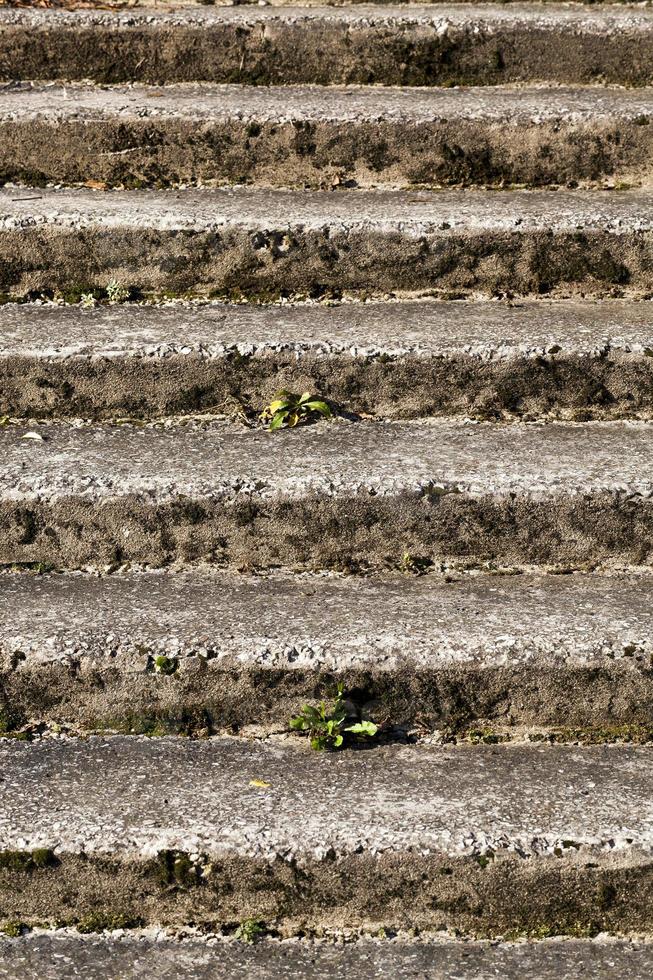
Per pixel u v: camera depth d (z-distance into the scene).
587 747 3.09
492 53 4.88
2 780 2.95
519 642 3.09
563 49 4.87
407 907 2.77
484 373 3.79
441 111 4.49
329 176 4.55
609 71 4.91
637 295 4.20
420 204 4.33
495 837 2.72
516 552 3.48
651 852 2.70
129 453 3.62
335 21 4.84
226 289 4.20
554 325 3.94
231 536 3.47
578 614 3.23
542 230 4.09
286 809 2.83
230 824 2.78
